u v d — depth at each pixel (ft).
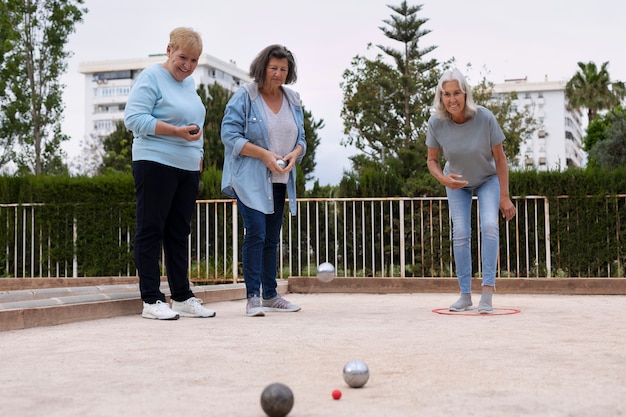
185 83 15.79
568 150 303.68
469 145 16.01
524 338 11.10
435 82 62.23
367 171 32.04
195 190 15.83
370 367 8.40
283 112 16.26
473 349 9.86
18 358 9.28
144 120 14.65
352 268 31.19
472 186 16.71
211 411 6.21
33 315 13.33
